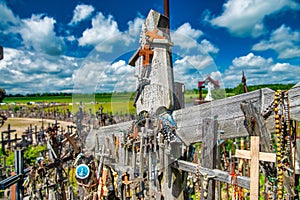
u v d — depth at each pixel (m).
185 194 3.53
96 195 3.62
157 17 3.11
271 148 2.84
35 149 10.34
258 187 2.66
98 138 3.17
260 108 3.01
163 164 3.16
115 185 3.52
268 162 2.90
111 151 3.31
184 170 3.23
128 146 3.27
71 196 4.80
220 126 3.11
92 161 3.81
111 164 3.42
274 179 2.84
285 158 2.66
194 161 3.47
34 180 4.42
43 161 4.50
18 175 4.42
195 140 3.21
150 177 3.24
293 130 2.96
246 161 4.15
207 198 3.02
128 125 3.10
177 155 3.25
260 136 2.75
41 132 14.18
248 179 2.80
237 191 3.14
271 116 2.99
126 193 3.35
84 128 3.03
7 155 11.28
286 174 2.71
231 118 3.10
